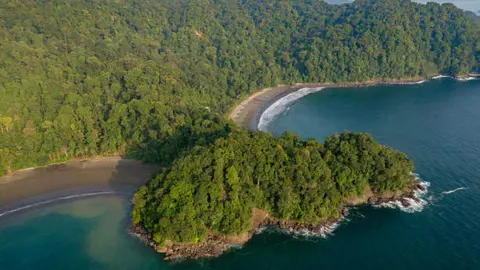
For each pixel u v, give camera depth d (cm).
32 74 15912
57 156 14862
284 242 10675
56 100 15838
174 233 10175
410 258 10019
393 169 12194
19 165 14262
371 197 12319
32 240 11000
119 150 15525
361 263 9919
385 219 11500
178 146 14675
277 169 11538
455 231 10950
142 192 11150
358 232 11000
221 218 10544
